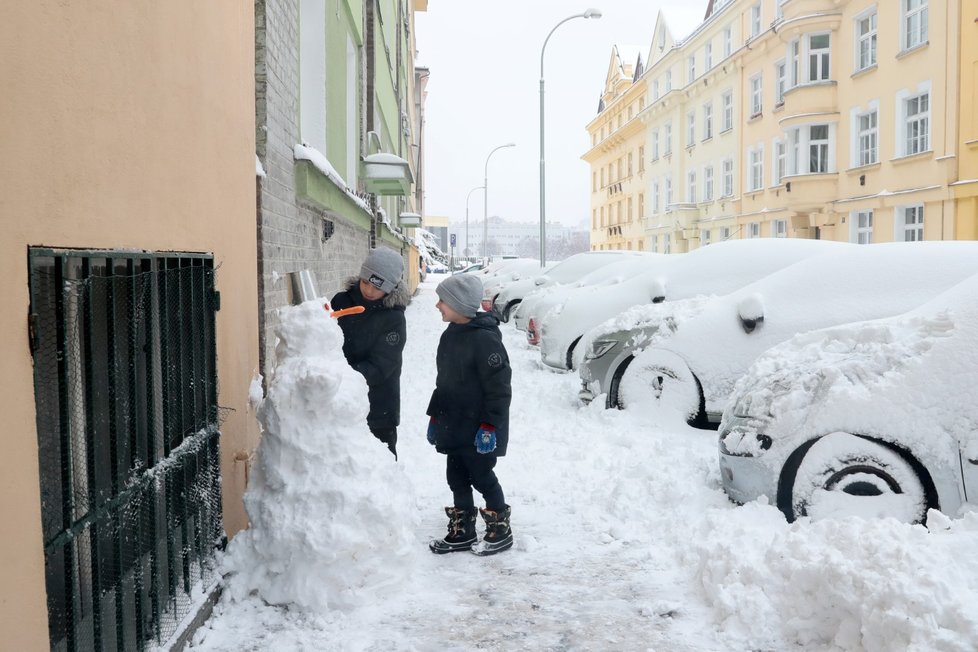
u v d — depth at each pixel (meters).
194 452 3.14
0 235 1.81
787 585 3.18
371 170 11.71
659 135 49.06
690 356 6.50
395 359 4.16
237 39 3.95
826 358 4.50
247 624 3.19
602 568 3.86
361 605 3.30
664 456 5.65
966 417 3.89
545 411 7.68
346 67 9.88
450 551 4.09
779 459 4.20
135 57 2.60
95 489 2.32
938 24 23.88
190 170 3.18
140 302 2.66
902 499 3.96
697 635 3.15
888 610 2.75
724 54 39.59
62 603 2.18
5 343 1.83
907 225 26.03
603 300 9.70
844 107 29.14
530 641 3.11
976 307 4.14
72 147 2.16
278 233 5.29
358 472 3.32
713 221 40.81
